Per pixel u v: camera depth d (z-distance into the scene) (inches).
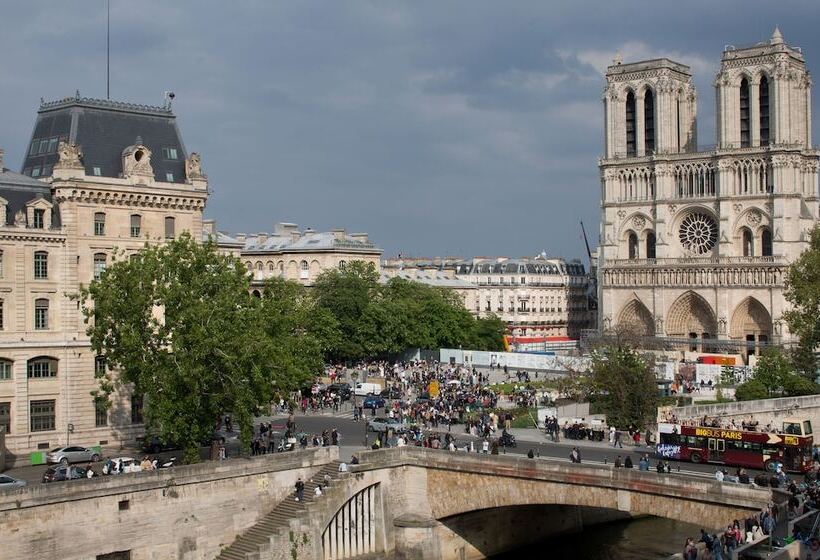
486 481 4328.3
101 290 4468.5
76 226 5012.3
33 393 4872.0
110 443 5064.0
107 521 3865.7
